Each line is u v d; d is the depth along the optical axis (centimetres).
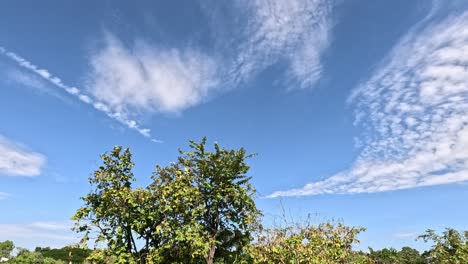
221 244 1803
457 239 1220
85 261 1564
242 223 1708
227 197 1783
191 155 1883
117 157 1559
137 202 1472
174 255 1523
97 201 1487
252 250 1152
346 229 1151
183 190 1545
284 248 1084
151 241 1514
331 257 1089
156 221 1491
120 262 1360
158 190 1515
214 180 1847
